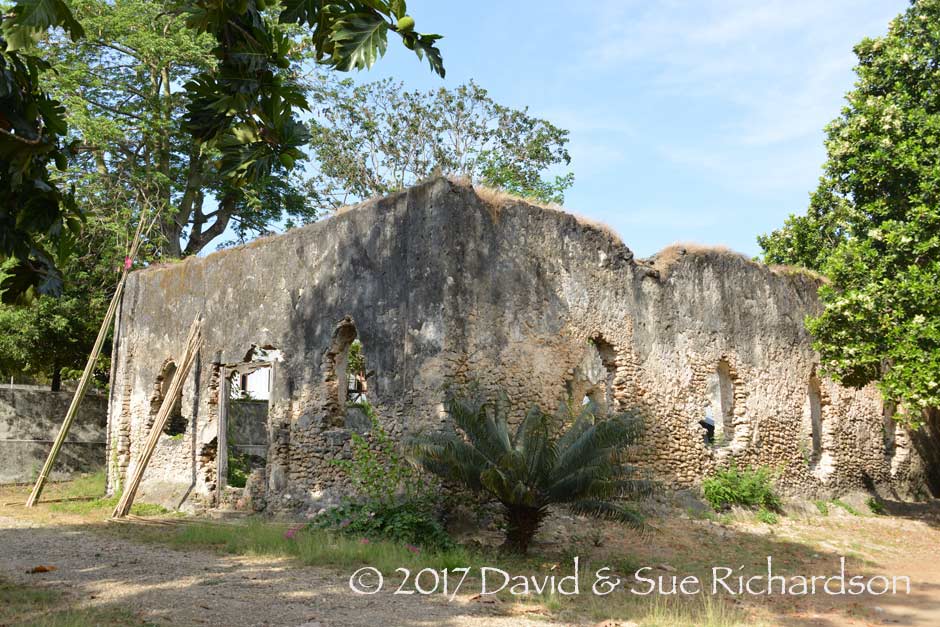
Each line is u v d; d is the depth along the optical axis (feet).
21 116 15.39
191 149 86.38
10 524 46.29
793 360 60.80
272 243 51.90
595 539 40.09
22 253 16.39
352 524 37.99
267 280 51.67
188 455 55.36
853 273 56.03
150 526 45.80
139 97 85.61
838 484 61.41
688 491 50.83
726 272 57.36
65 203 17.11
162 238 80.23
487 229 43.24
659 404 50.60
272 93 16.38
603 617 24.57
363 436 43.14
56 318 73.77
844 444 62.95
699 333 54.44
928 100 61.00
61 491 65.36
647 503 47.96
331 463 44.57
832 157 62.80
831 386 63.00
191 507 53.36
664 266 53.57
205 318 56.29
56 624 20.49
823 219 72.69
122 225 76.38
